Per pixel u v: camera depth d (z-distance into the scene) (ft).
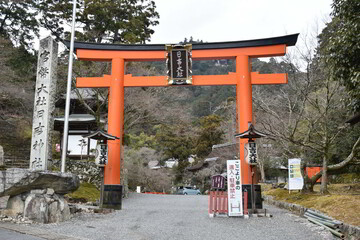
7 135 72.95
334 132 50.16
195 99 211.41
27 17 84.07
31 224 26.61
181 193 98.73
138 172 101.09
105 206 38.60
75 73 63.98
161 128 129.90
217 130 126.72
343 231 24.88
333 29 43.73
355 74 30.58
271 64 67.10
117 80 41.70
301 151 47.80
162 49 42.50
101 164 37.99
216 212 35.22
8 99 71.10
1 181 27.63
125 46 42.57
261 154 82.48
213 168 106.01
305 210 34.94
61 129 78.33
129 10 79.61
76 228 26.43
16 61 81.97
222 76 40.98
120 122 41.19
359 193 48.49
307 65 42.24
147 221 31.78
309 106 53.52
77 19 73.77
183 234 25.61
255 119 55.67
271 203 51.31
